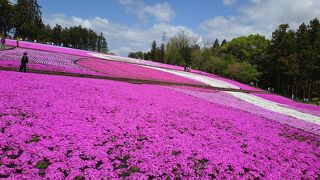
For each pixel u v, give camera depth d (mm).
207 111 22703
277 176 12188
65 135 12344
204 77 62562
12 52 38969
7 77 21578
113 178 9750
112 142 12656
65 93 19531
